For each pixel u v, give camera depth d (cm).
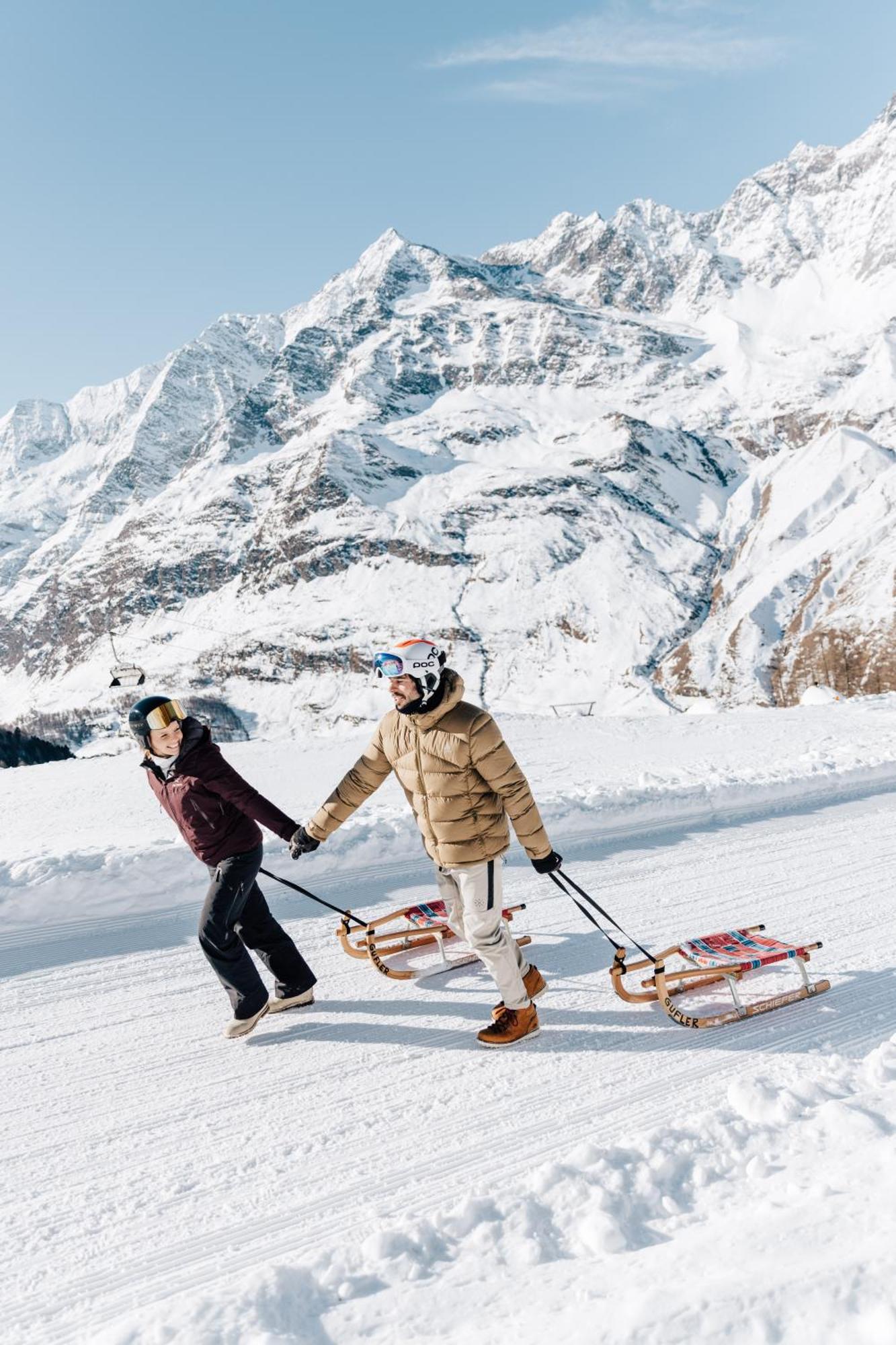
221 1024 465
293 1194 322
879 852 727
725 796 891
